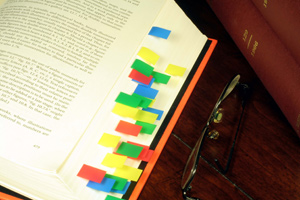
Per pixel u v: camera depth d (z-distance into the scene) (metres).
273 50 0.49
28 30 0.38
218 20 0.62
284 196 0.50
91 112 0.35
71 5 0.40
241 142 0.53
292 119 0.51
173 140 0.51
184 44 0.44
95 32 0.39
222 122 0.54
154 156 0.39
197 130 0.52
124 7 0.42
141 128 0.38
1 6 0.41
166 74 0.42
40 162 0.32
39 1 0.40
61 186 0.32
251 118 0.55
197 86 0.56
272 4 0.43
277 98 0.53
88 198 0.34
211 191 0.49
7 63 0.36
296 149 0.53
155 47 0.42
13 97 0.34
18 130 0.33
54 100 0.35
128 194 0.37
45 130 0.33
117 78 0.37
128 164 0.37
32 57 0.36
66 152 0.33
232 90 0.57
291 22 0.41
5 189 0.37
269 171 0.51
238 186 0.50
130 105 0.37
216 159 0.50
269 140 0.53
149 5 0.42
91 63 0.37
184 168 0.49
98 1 0.41
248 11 0.51
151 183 0.48
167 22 0.43
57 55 0.37
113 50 0.39
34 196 0.33
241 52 0.59
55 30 0.38
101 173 0.34
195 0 0.62
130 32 0.40
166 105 0.41
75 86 0.36
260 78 0.56
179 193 0.48
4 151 0.32
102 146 0.36
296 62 0.45
